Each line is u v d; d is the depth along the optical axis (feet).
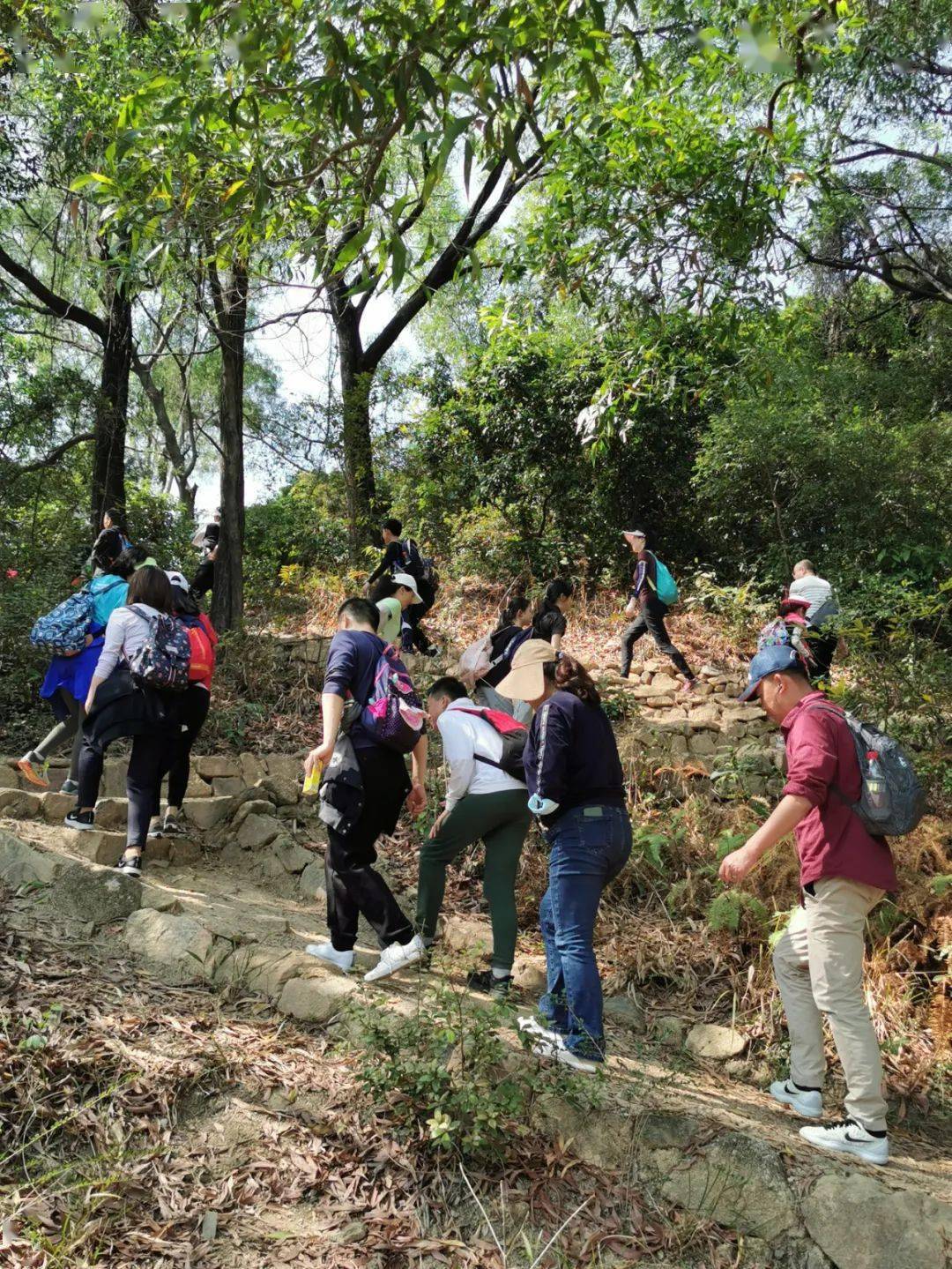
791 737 12.41
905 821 11.78
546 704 13.26
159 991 13.57
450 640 34.63
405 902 18.21
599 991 12.66
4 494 40.73
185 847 19.07
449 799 14.70
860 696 22.89
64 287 49.32
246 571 45.91
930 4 38.93
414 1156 11.29
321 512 53.26
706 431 43.37
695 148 22.76
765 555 41.65
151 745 16.65
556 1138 11.76
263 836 19.83
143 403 69.31
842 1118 12.90
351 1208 10.64
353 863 14.29
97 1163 10.53
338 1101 11.91
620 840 13.00
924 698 22.30
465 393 46.91
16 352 45.55
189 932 14.58
